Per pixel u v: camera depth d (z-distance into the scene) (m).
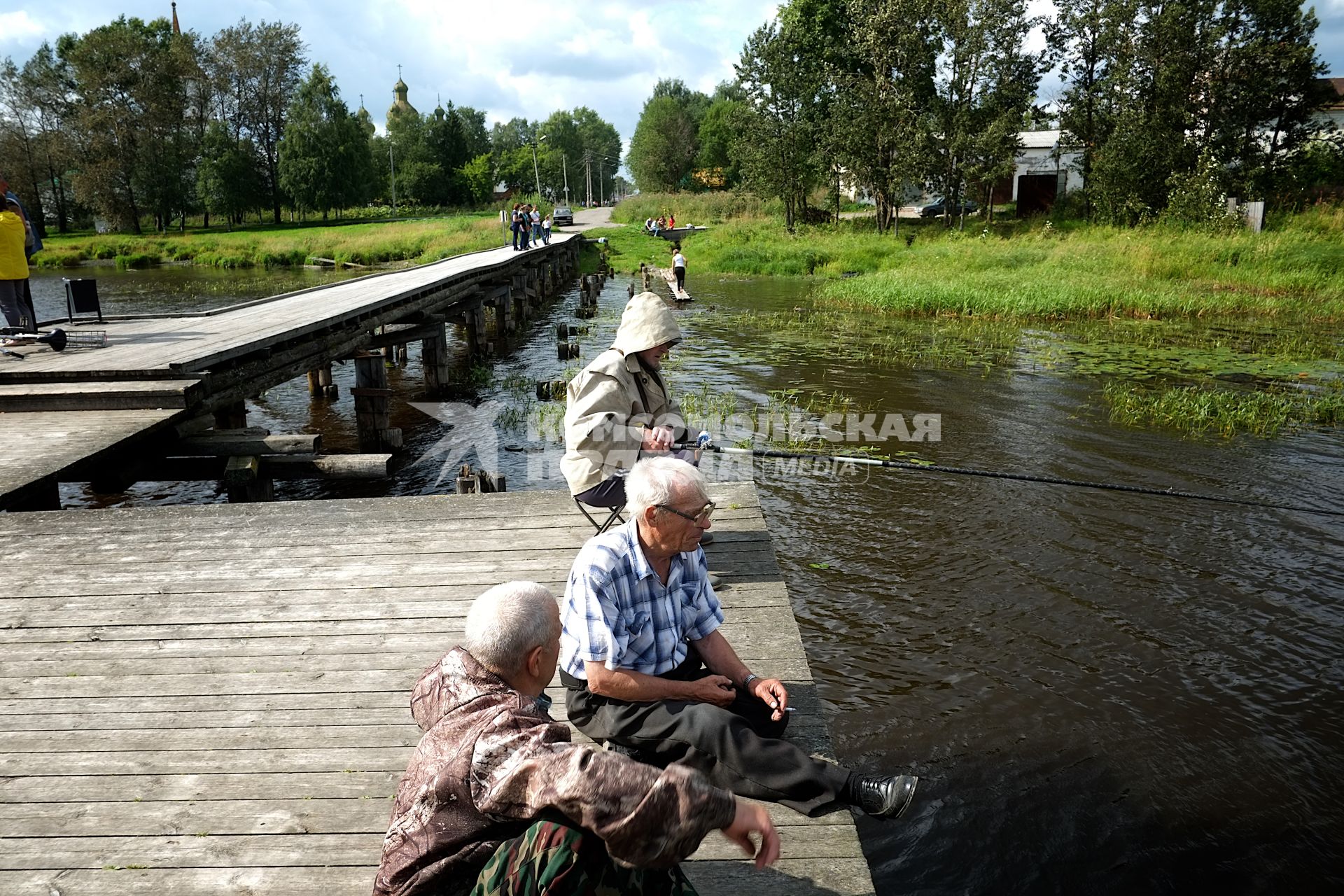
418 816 1.67
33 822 2.56
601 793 1.50
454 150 86.25
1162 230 28.56
